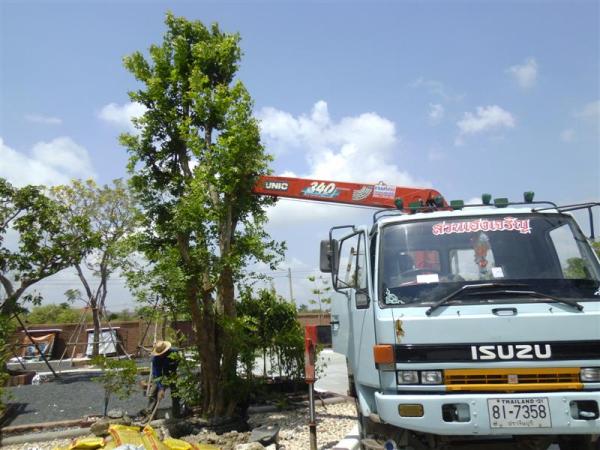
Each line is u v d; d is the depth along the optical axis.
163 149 9.24
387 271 5.30
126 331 27.05
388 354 4.79
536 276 5.15
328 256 6.10
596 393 4.47
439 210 5.95
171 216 8.83
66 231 15.16
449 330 4.75
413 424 4.55
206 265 8.20
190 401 8.63
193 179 8.47
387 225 5.59
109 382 9.24
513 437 5.11
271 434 7.17
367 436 5.50
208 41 9.77
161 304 8.65
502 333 4.69
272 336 10.77
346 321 6.58
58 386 13.05
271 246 9.46
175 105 9.38
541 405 4.47
